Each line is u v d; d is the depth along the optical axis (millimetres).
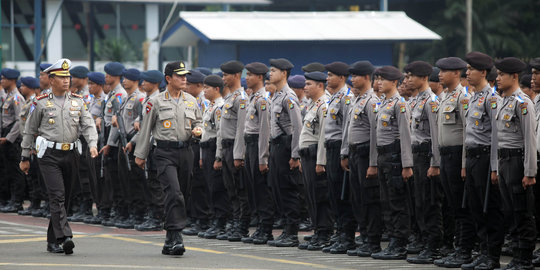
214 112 37375
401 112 30156
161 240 35562
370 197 31219
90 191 43844
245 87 42375
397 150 30469
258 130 34688
